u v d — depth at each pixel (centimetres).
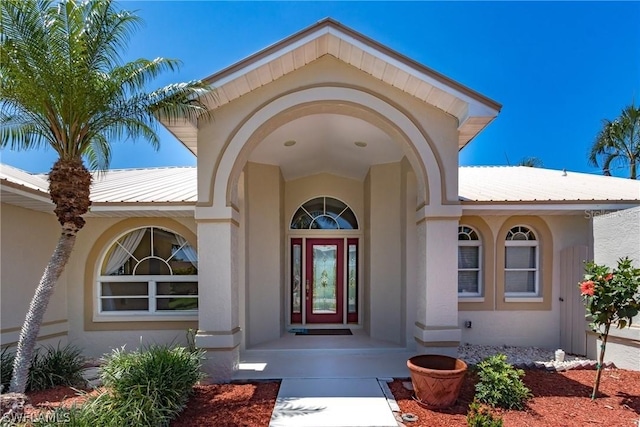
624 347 777
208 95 693
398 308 955
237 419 532
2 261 757
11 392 575
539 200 882
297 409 563
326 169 1164
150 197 893
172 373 573
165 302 982
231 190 713
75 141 624
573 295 945
